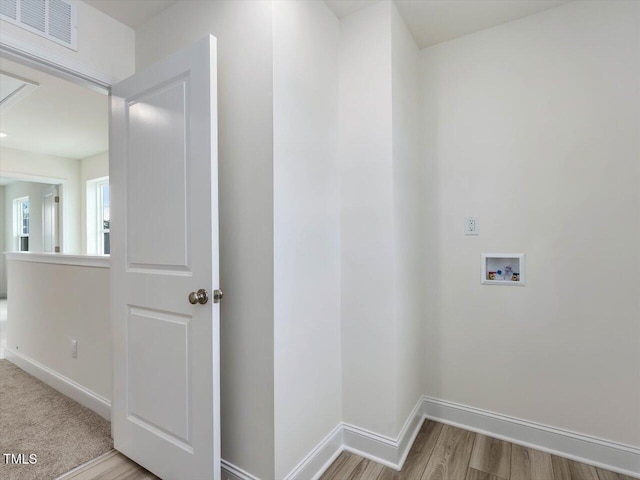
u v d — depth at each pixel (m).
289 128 1.57
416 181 2.20
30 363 2.96
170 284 1.56
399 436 1.83
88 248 5.02
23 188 7.03
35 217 6.38
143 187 1.68
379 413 1.85
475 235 2.10
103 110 3.30
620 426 1.76
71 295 2.53
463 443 1.97
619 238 1.76
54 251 5.14
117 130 1.82
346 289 1.95
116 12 1.87
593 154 1.81
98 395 2.30
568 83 1.87
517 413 1.99
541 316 1.93
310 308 1.71
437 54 2.22
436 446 1.95
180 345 1.52
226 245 1.62
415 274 2.14
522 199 1.98
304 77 1.68
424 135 2.25
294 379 1.59
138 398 1.72
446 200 2.18
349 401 1.94
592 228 1.82
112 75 1.89
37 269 2.90
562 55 1.89
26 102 3.12
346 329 1.95
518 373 1.99
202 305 1.45
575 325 1.85
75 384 2.49
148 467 1.68
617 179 1.76
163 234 1.59
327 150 1.86
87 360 2.39
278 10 1.51
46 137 4.09
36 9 1.59
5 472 1.72
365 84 1.89
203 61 1.44
